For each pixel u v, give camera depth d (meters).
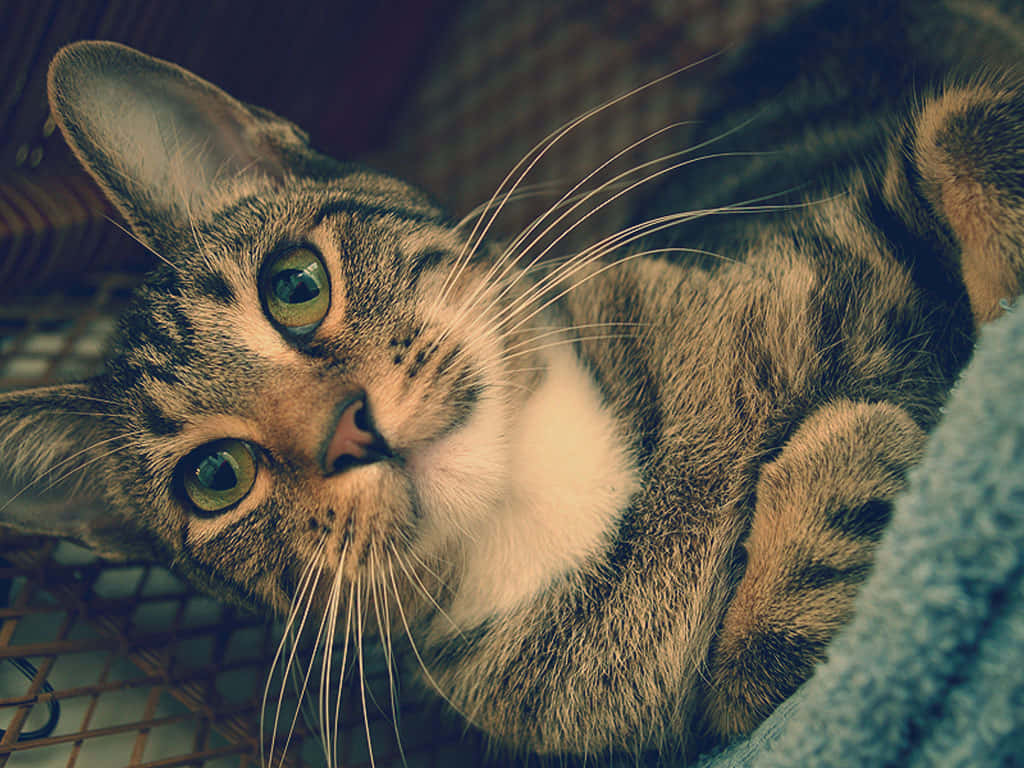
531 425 0.23
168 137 0.26
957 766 0.16
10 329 0.30
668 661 0.21
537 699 0.22
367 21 0.40
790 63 0.30
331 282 0.23
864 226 0.22
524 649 0.22
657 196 0.33
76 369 0.30
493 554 0.23
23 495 0.24
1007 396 0.17
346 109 0.41
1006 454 0.16
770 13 0.37
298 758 0.24
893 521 0.17
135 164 0.25
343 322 0.22
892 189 0.22
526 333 0.23
